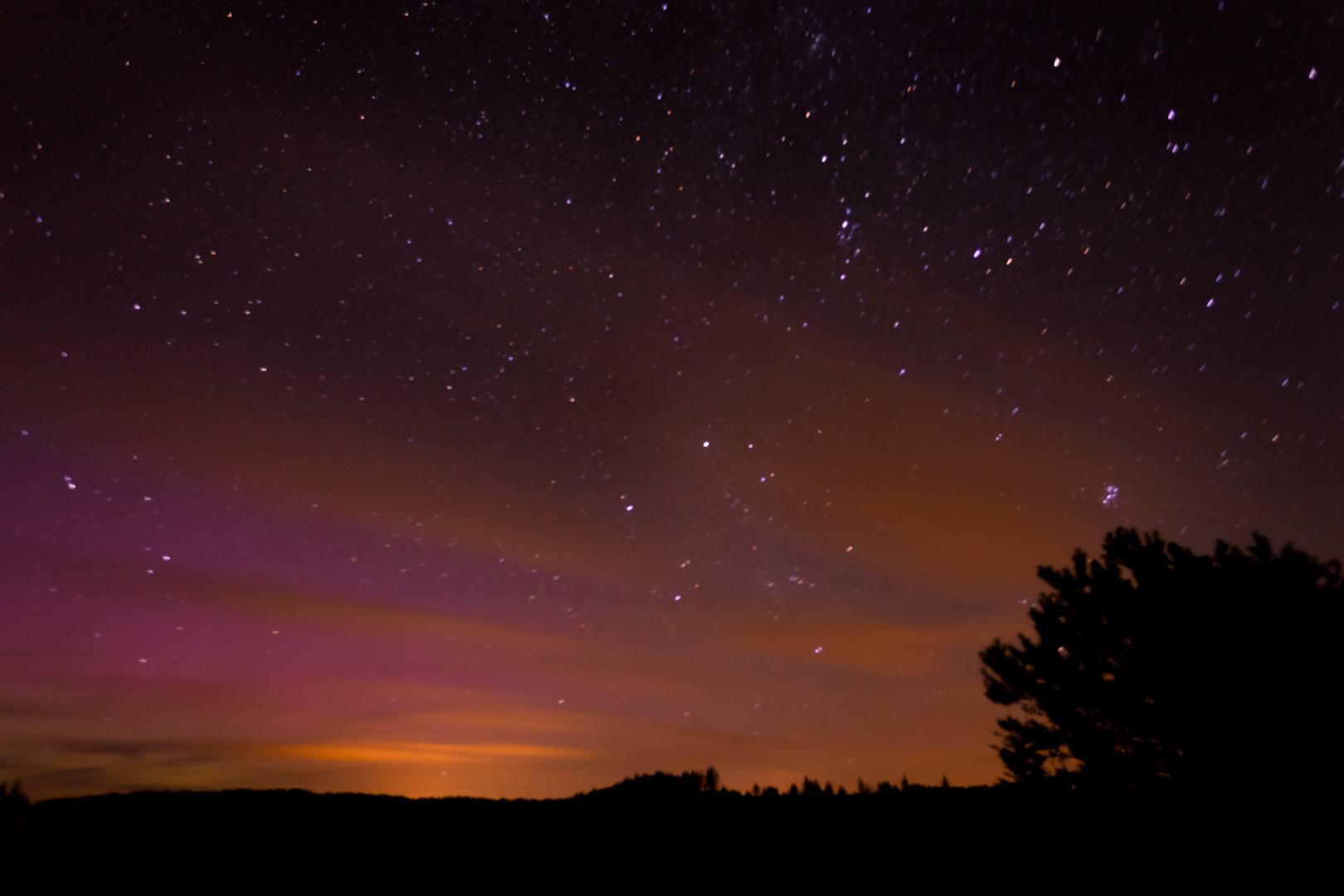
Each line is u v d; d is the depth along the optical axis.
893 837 7.24
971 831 7.43
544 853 7.06
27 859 5.92
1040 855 5.05
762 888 5.62
